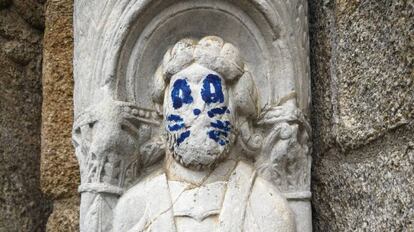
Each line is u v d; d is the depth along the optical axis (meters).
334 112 1.77
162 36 1.74
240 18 1.73
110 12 1.72
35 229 2.16
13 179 2.14
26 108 2.21
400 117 1.59
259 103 1.74
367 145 1.67
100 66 1.71
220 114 1.67
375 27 1.67
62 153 1.96
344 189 1.73
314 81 1.85
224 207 1.65
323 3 1.85
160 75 1.73
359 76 1.70
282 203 1.68
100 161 1.69
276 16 1.72
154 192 1.68
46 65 2.01
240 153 1.72
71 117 1.97
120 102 1.70
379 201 1.63
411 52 1.58
